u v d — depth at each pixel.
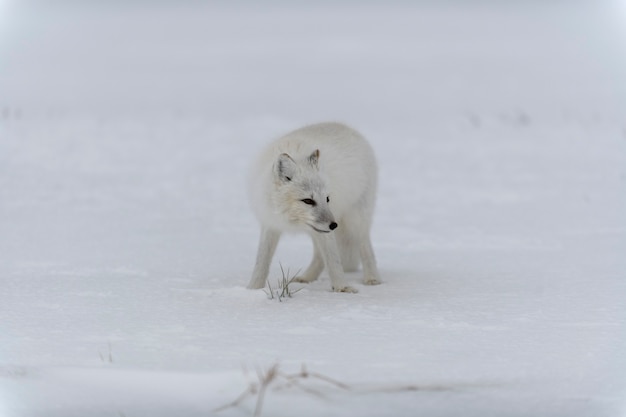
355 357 13.80
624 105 59.84
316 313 17.03
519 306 17.58
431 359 13.71
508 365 13.42
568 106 61.25
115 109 63.22
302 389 12.11
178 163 43.00
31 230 27.53
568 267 21.91
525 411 11.70
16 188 35.47
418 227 28.95
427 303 17.98
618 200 32.72
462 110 62.50
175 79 81.62
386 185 37.84
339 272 19.75
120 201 33.38
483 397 12.09
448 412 11.62
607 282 19.88
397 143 49.59
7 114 57.19
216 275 21.34
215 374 12.52
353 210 21.11
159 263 22.77
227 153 46.00
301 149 20.08
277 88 75.50
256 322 16.28
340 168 20.31
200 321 16.36
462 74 81.88
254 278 19.91
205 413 11.56
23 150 45.06
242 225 29.12
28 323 16.22
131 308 17.45
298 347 14.41
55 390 12.30
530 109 61.16
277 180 19.48
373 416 11.47
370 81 79.19
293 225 19.67
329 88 75.31
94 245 25.30
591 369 13.26
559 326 15.85
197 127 54.69
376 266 20.86
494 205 32.78
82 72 85.50
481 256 23.84
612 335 15.18
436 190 36.41
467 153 46.00
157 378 12.48
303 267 22.81
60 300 18.19
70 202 32.91
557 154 44.34
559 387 12.50
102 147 47.09
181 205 32.72
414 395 12.09
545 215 30.48
